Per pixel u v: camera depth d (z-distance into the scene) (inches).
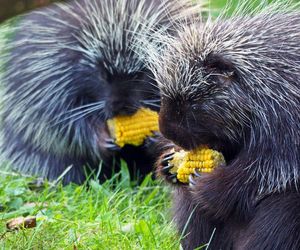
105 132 431.2
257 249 308.3
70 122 436.1
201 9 441.7
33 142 447.8
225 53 313.7
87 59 427.8
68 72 435.2
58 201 373.4
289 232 304.3
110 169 438.9
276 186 309.3
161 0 438.0
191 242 337.1
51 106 438.9
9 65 459.8
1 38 474.3
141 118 413.4
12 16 567.2
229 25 326.3
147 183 405.1
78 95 436.8
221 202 316.8
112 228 331.3
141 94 411.5
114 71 410.0
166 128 315.6
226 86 312.5
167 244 326.3
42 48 445.1
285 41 315.9
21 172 451.2
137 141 414.3
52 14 457.7
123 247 315.3
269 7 334.3
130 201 369.7
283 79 309.7
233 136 317.7
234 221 322.7
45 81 440.8
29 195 380.2
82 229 331.6
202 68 313.9
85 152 437.7
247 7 343.3
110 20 424.2
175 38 348.5
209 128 315.3
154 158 404.8
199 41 319.9
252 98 311.1
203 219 334.0
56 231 328.2
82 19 440.1
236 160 316.8
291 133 306.3
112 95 407.2
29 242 310.0
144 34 418.0
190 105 312.5
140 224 331.6
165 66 317.7
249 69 311.6
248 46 314.8
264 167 310.3
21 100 448.5
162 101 316.2
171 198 361.7
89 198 365.4
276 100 308.7
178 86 311.3
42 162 447.5
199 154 324.5
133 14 426.6
